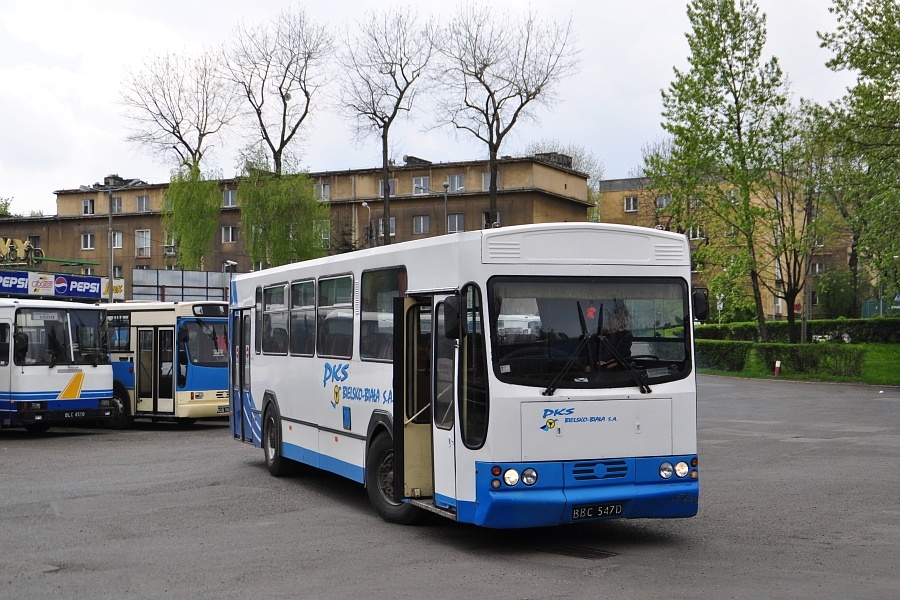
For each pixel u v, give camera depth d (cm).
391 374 1055
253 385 1591
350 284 1193
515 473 882
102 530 1052
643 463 921
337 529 1049
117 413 2225
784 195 4909
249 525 1077
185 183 5625
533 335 905
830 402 2967
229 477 1473
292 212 5591
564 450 898
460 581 799
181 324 2280
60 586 799
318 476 1484
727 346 4725
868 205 3806
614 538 987
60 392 2123
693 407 942
